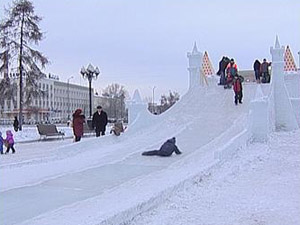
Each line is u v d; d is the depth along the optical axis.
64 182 10.30
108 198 8.40
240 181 10.50
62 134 28.72
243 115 19.86
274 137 18.17
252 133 16.73
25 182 10.30
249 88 24.78
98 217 6.58
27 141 25.80
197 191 9.38
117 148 16.39
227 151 13.18
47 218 6.90
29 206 7.86
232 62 25.52
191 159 13.41
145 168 12.22
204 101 23.08
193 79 25.80
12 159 15.12
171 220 7.10
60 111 120.31
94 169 12.20
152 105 88.00
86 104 137.75
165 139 17.38
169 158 13.78
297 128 22.28
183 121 20.17
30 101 38.59
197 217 7.29
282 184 9.98
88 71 32.38
